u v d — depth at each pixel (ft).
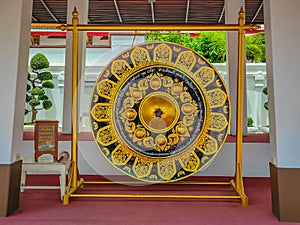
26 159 8.58
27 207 7.21
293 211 6.25
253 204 7.62
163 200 7.93
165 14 17.93
